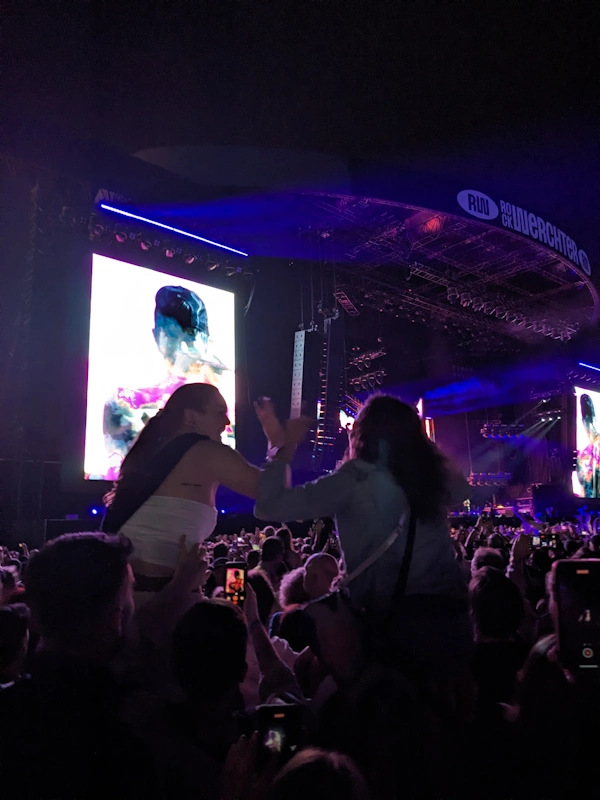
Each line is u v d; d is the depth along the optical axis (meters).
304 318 15.75
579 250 14.84
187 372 12.73
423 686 1.83
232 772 1.52
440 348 23.17
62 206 10.93
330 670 1.95
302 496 2.03
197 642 1.67
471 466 24.70
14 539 10.53
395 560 1.96
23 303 11.55
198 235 13.16
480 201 12.10
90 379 11.30
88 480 11.03
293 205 13.48
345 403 20.38
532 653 1.99
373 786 1.65
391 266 17.75
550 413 25.02
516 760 1.86
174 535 2.26
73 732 1.43
